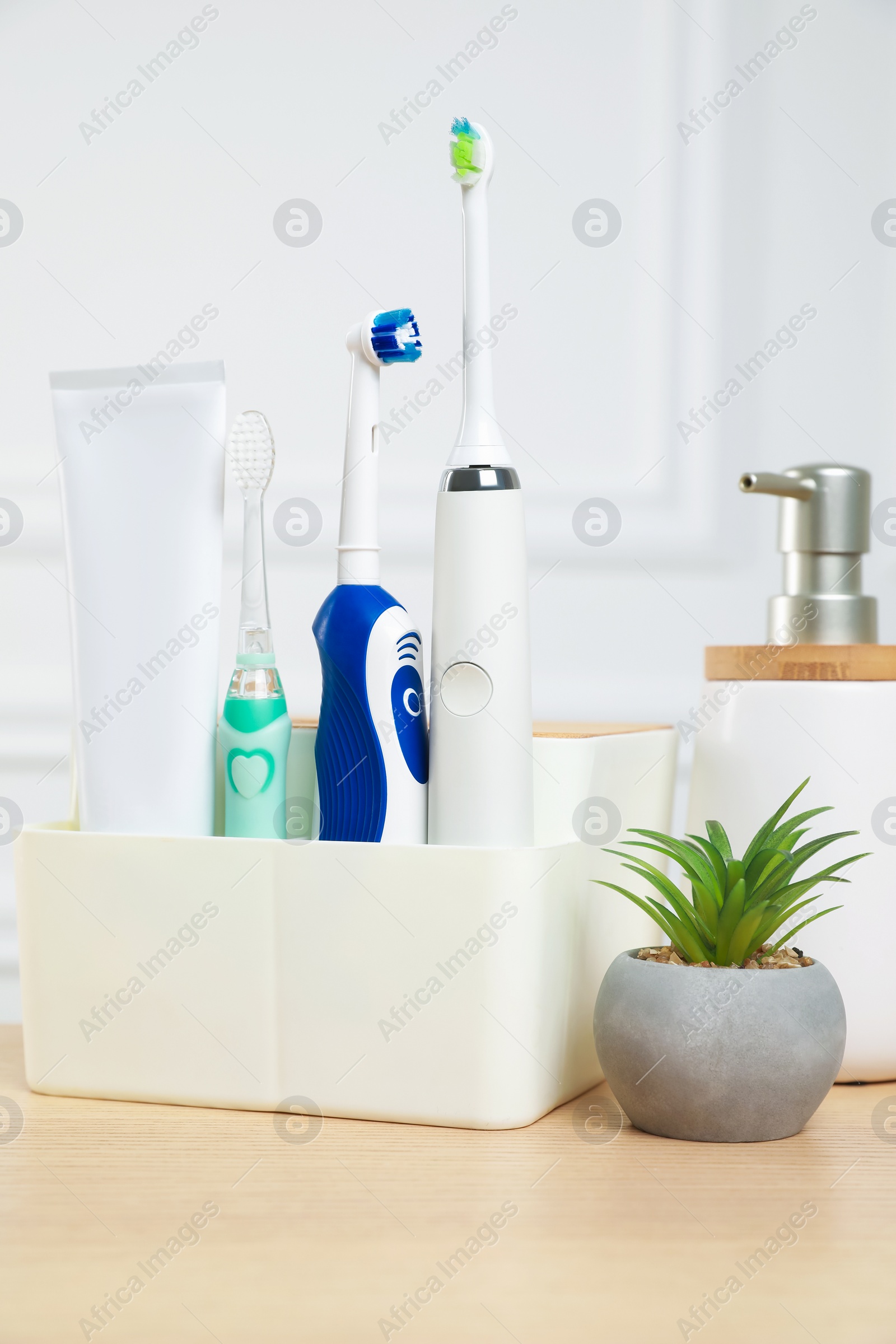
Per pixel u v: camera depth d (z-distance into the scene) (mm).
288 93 694
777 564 687
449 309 687
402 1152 387
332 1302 280
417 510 688
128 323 709
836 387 685
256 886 425
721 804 491
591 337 685
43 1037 451
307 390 697
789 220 680
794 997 393
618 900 486
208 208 702
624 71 678
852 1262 306
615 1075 406
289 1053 423
